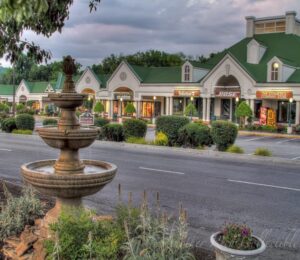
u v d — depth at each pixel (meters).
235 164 15.34
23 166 5.84
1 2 3.66
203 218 7.71
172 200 9.15
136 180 11.48
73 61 5.69
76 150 5.71
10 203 6.05
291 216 8.01
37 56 8.51
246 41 44.88
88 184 5.21
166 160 15.96
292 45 40.84
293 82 34.09
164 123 20.59
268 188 10.77
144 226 4.61
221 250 4.23
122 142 21.84
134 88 44.94
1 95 70.75
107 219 5.21
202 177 12.25
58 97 5.41
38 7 3.59
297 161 15.69
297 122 33.88
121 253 4.50
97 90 49.38
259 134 31.55
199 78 41.16
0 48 7.71
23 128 28.36
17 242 5.28
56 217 5.25
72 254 4.19
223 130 18.34
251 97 36.16
